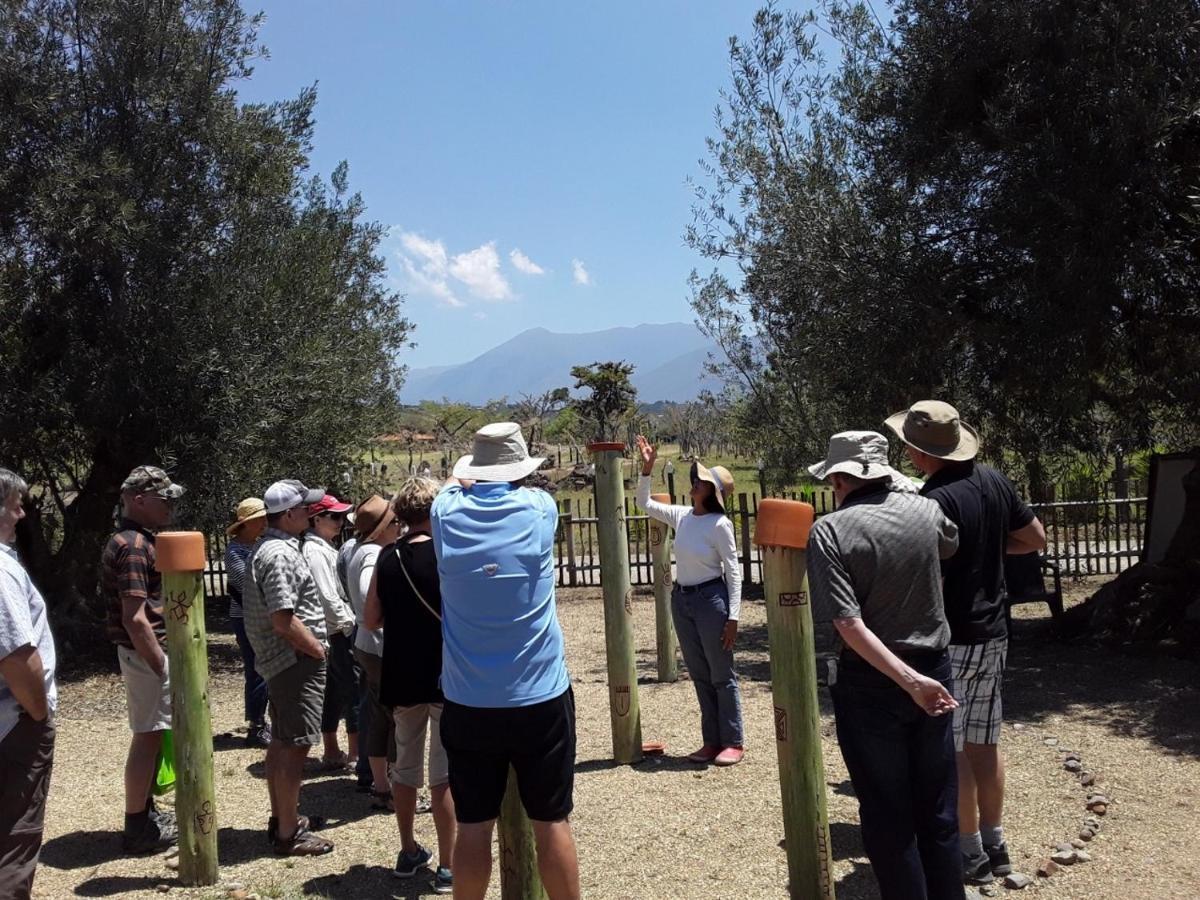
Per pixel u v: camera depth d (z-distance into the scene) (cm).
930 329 956
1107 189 834
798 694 394
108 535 1184
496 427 392
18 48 1066
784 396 1286
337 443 1333
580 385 4794
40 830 388
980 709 448
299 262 1254
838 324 1020
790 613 392
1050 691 824
